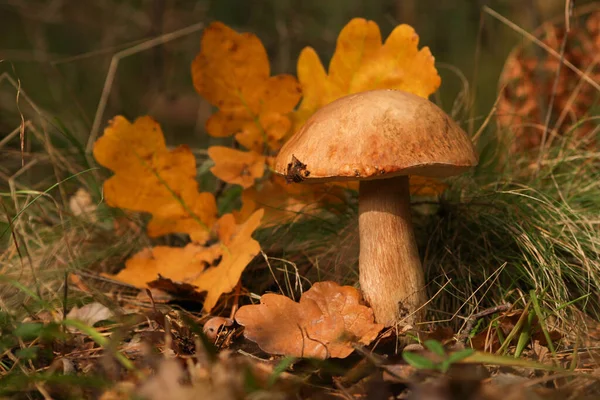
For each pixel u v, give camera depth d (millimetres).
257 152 597
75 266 605
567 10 645
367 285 518
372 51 581
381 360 473
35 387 463
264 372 463
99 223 662
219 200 689
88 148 677
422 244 600
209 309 539
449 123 503
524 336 496
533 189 591
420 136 487
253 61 581
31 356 473
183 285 563
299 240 624
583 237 583
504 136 671
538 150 681
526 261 570
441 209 604
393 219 518
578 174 638
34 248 633
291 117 595
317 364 468
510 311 522
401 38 573
